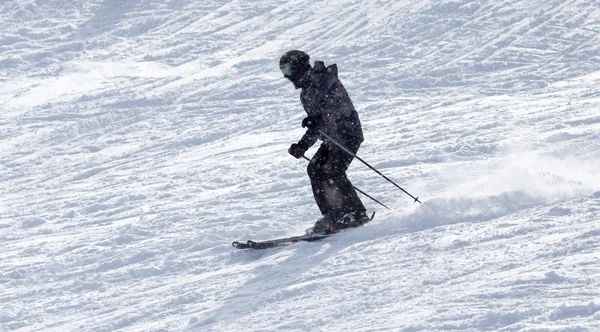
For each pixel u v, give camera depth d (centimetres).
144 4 6606
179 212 2564
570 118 3259
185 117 4359
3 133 4312
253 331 1436
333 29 5734
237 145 3703
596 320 1199
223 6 6500
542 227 1764
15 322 1712
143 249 2153
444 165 2733
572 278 1390
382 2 6078
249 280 1791
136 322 1620
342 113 2014
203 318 1570
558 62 4688
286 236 2198
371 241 1923
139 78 5216
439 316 1323
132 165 3562
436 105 4094
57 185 3362
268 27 5988
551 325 1205
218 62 5388
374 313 1412
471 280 1491
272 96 4628
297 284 1675
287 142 3647
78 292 1888
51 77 5409
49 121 4481
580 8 5462
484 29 5328
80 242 2356
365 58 5088
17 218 2819
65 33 6184
